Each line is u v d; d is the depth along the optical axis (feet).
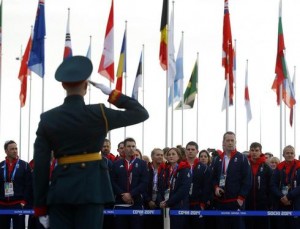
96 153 26.71
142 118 26.91
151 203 60.90
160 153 62.34
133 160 60.90
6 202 60.75
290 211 57.82
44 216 26.40
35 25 88.38
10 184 60.75
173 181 58.49
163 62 90.58
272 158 75.87
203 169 60.34
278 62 99.71
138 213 57.21
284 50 99.40
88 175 26.30
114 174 60.70
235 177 57.57
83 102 26.84
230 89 97.50
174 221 58.54
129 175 60.34
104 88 27.07
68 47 92.02
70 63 26.76
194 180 60.34
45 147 26.48
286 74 100.63
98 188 26.30
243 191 57.26
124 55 105.50
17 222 60.70
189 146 61.00
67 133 26.37
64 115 26.45
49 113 26.63
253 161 61.41
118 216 60.03
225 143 58.49
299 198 58.90
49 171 26.45
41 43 88.48
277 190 59.67
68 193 25.96
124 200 59.62
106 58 92.22
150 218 62.03
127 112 26.73
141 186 60.03
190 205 60.29
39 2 88.43
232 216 57.77
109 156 67.46
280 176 60.44
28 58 97.14
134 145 61.00
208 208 60.18
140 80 111.45
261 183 60.54
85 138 26.45
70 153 26.45
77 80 26.35
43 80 92.68
